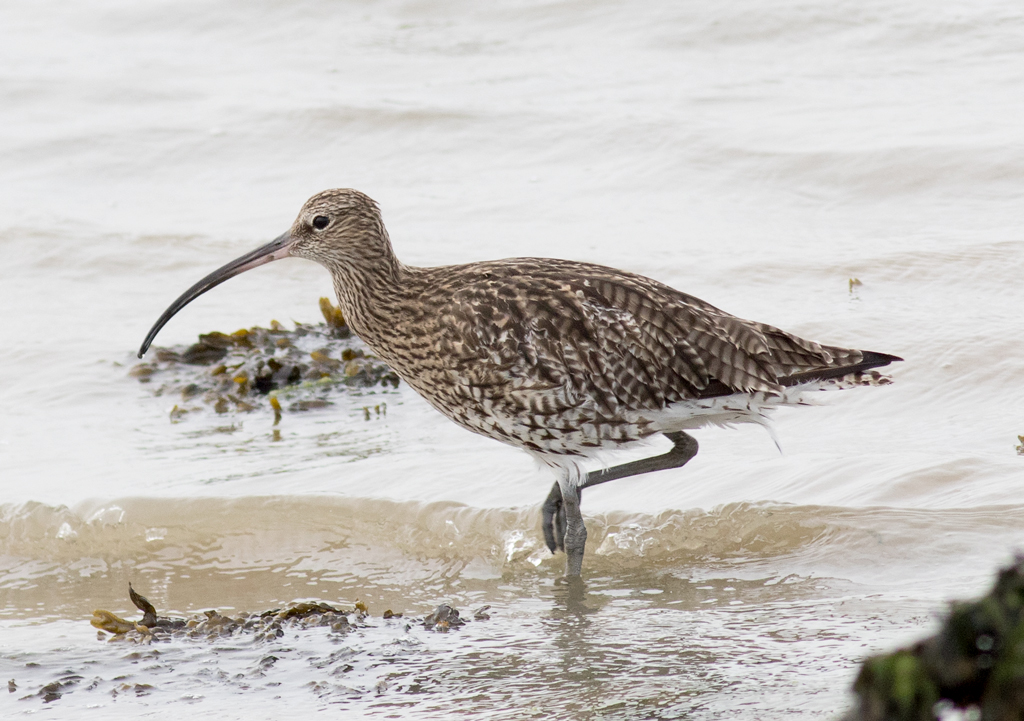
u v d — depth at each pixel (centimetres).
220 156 2272
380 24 2777
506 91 2384
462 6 2786
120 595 1088
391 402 1503
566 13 2686
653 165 2056
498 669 880
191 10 2923
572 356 1081
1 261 1925
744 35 2498
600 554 1110
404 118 2289
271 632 950
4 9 3048
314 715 817
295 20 2844
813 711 774
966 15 2442
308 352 1638
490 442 1339
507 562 1106
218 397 1520
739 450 1273
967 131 1992
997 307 1512
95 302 1809
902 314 1516
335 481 1250
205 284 1240
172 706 838
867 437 1264
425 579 1088
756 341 1084
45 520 1198
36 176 2239
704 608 976
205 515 1192
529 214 1944
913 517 1062
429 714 813
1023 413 1283
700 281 1673
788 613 947
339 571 1112
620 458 1291
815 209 1873
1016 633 406
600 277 1109
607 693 832
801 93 2248
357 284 1181
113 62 2706
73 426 1451
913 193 1866
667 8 2609
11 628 1020
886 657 426
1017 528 1035
